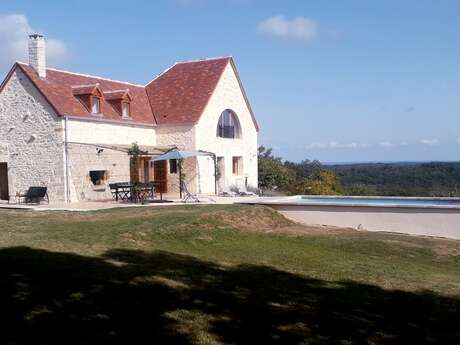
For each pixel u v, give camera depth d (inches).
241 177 1475.1
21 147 1093.8
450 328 318.7
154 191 1214.3
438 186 2241.6
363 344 282.2
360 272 480.7
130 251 488.1
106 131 1165.7
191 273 415.2
